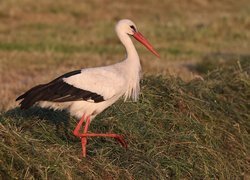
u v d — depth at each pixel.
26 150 10.08
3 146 9.88
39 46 26.38
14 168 9.76
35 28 31.00
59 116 11.97
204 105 13.30
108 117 12.05
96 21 34.06
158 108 12.67
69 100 10.64
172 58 24.39
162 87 13.36
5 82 19.67
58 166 10.02
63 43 27.34
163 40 29.03
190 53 25.92
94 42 27.97
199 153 11.66
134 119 12.07
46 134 11.16
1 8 33.34
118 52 25.66
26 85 18.61
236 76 14.59
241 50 26.58
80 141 11.59
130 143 11.50
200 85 14.23
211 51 26.38
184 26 31.77
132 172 10.66
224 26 30.92
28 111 12.04
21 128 11.23
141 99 12.66
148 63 21.91
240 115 13.55
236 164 12.35
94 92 10.79
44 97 10.41
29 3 34.69
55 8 34.72
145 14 37.25
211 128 12.70
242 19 31.91
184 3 40.59
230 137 12.83
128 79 11.27
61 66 21.75
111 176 10.45
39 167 9.82
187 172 11.27
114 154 11.06
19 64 22.58
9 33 29.27
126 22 11.66
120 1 39.12
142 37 11.73
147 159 11.01
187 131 12.23
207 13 38.38
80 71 10.92
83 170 10.37
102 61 22.75
